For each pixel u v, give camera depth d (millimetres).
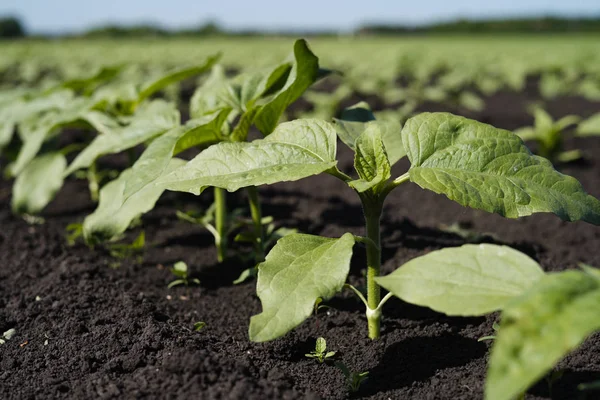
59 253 993
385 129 788
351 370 714
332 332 777
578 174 1433
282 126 708
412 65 4230
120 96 1058
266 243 916
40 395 686
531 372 499
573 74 3186
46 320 806
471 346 729
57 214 1229
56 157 1143
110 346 748
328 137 689
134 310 805
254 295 880
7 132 1233
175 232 1087
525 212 646
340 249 644
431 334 751
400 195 1315
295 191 1331
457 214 1171
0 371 728
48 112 1286
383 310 805
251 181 655
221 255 965
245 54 5250
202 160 688
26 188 1111
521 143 687
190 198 1285
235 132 828
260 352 749
